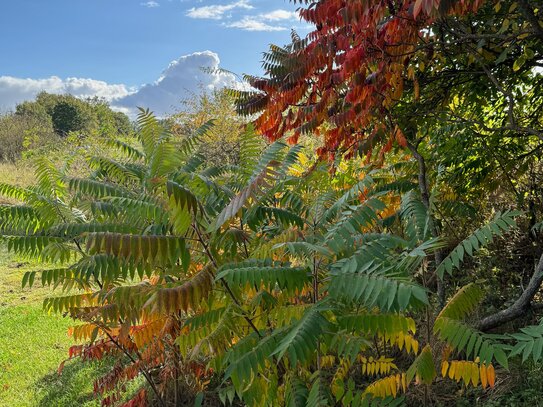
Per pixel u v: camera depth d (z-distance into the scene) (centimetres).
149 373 428
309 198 438
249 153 370
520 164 547
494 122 538
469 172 542
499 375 378
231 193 337
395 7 357
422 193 445
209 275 284
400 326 266
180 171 360
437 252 409
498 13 405
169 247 284
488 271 505
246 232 345
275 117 450
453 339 267
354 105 386
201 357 374
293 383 300
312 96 439
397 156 573
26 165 1816
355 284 251
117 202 317
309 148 728
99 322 365
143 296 309
